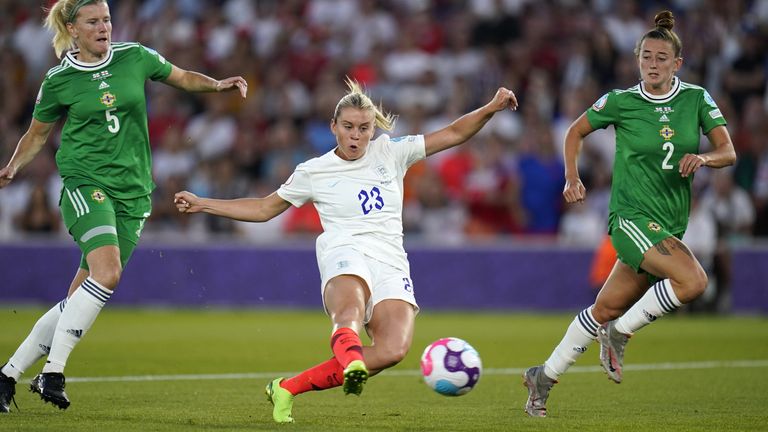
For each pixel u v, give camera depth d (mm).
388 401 27719
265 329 49094
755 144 65125
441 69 74125
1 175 25500
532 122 66438
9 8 80625
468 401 27875
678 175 25672
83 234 24672
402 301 23141
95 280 24000
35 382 23938
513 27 75375
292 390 23125
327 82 72125
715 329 49844
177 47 76062
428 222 63781
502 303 59188
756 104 66062
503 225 64188
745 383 31656
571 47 73062
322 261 23625
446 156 65750
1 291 60156
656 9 76250
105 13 25234
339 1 78125
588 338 25125
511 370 35250
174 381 31422
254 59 74875
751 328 50406
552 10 75250
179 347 41188
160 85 72062
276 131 68562
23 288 60000
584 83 70062
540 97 69625
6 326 48375
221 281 59750
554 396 28828
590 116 26266
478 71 72188
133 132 25734
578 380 32406
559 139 67750
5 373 24734
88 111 25141
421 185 64375
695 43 72000
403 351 22312
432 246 59469
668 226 25797
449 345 22766
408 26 76188
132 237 26000
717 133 25812
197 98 73250
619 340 25438
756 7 73875
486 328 49969
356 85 24484
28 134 25922
